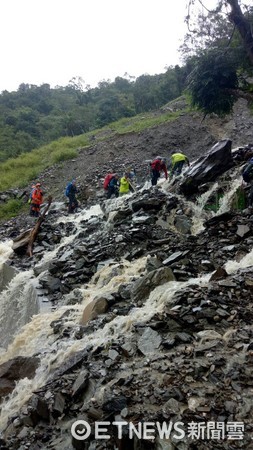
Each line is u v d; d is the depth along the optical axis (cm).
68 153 2891
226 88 1297
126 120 3762
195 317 658
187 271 882
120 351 624
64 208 2020
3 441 514
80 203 2105
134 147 2806
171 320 664
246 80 1391
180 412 475
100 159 2730
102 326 742
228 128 2848
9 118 5791
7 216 2236
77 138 3441
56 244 1468
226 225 1070
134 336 655
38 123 5903
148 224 1232
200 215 1246
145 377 545
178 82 5119
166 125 3006
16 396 649
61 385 577
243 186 1237
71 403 542
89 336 712
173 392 504
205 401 487
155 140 2831
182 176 1484
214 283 758
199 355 572
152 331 645
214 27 1259
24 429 526
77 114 5912
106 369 582
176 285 797
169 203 1306
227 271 834
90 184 2352
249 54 1199
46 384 599
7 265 1359
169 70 5872
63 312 902
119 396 506
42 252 1402
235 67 1259
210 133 2847
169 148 2752
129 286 871
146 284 830
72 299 962
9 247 1568
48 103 7269
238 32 1260
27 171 2867
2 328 1233
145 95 5319
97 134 3434
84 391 553
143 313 724
